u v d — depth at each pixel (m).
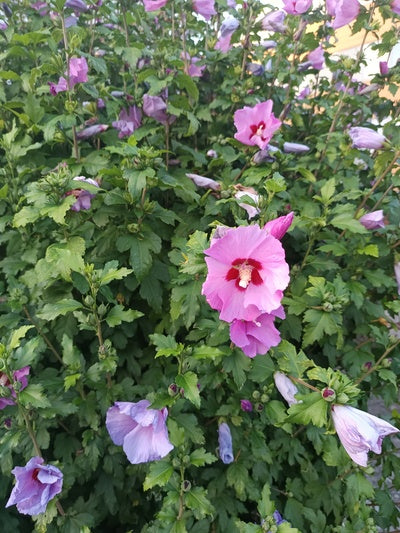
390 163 0.64
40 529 0.41
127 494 0.61
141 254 0.55
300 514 0.55
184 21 0.83
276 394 0.58
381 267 0.73
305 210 0.67
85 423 0.50
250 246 0.31
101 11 0.82
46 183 0.46
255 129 0.61
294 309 0.55
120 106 0.74
